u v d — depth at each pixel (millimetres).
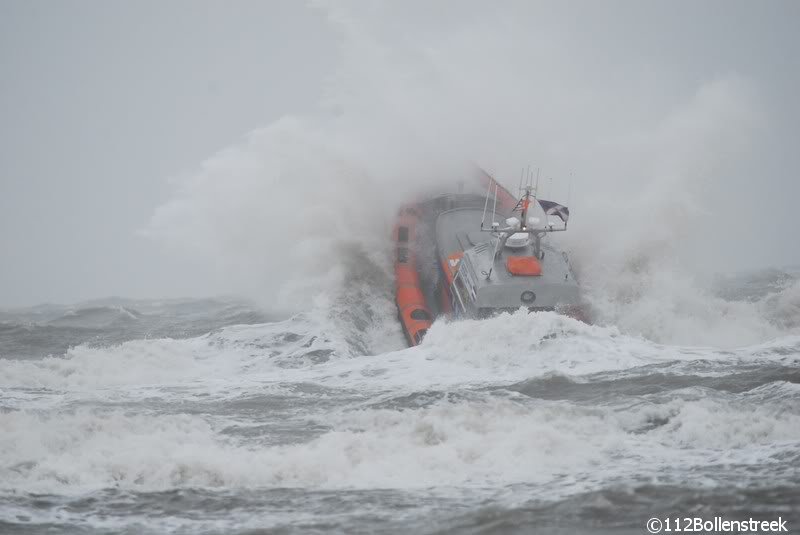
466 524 38781
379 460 46906
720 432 49188
